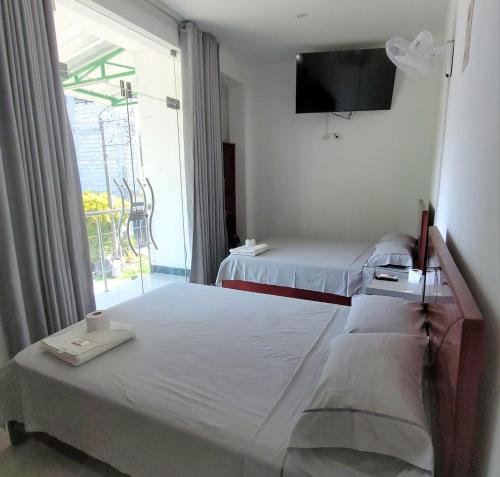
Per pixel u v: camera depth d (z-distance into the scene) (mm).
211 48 3611
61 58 3398
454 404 828
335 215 4496
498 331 768
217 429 1069
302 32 3518
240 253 3254
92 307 2451
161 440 1133
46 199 2031
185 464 1100
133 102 3395
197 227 3574
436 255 1442
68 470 1498
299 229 4719
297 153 4551
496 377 765
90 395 1267
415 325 1520
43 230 2016
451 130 2047
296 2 2895
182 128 3525
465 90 1541
